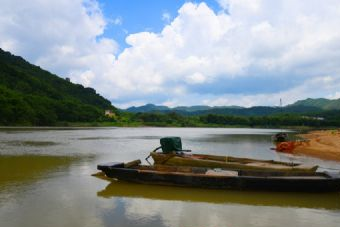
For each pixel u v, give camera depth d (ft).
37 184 59.26
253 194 53.31
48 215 41.68
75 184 59.62
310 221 41.01
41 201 48.11
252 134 305.53
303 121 600.80
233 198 51.11
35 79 633.61
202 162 66.44
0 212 42.60
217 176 54.90
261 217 42.39
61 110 510.58
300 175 57.31
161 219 41.14
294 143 128.06
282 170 59.47
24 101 432.66
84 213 42.83
